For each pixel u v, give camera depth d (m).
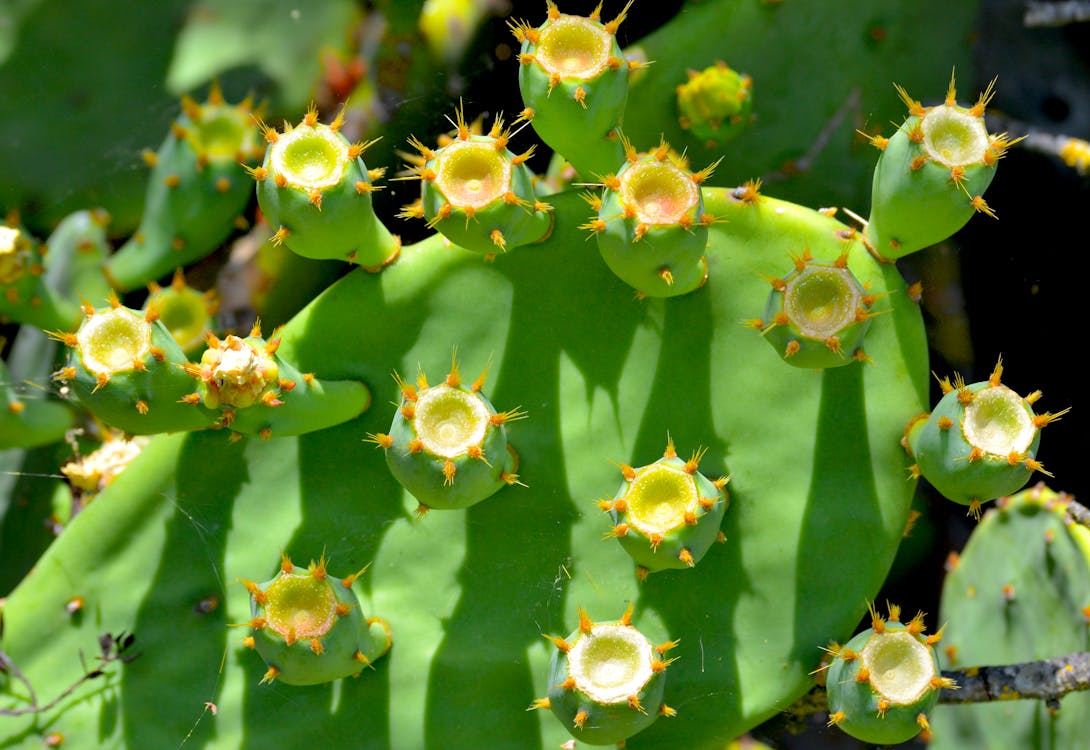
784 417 1.08
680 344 1.09
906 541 1.28
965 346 1.26
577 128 1.07
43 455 1.22
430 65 1.21
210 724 1.10
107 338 1.06
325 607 1.05
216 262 1.22
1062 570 1.18
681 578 1.09
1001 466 1.04
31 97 1.21
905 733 1.05
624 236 1.05
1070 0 1.24
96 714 1.11
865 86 1.19
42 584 1.11
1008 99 1.28
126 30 1.22
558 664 1.04
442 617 1.10
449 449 1.04
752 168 1.20
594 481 1.09
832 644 1.07
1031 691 1.10
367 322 1.10
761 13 1.18
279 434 1.08
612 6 1.25
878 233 1.07
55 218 1.22
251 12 1.22
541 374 1.10
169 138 1.20
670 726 1.08
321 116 1.22
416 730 1.09
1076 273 1.26
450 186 1.05
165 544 1.11
